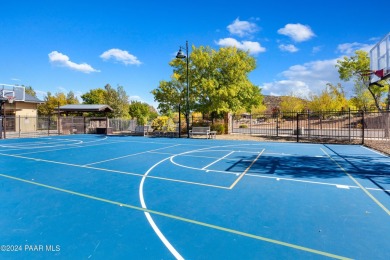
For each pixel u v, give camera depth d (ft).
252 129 112.98
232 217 17.35
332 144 63.00
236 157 43.45
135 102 191.31
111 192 23.38
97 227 15.83
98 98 208.85
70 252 12.88
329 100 156.56
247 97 90.33
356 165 35.81
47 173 31.55
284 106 184.44
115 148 57.36
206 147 58.34
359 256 12.42
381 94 89.86
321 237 14.38
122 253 12.78
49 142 71.77
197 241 14.01
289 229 15.44
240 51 90.02
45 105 177.17
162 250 13.07
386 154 45.32
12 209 18.94
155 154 47.67
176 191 23.67
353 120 131.13
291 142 68.03
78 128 111.04
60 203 20.33
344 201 20.59
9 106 102.68
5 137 84.79
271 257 12.34
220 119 100.63
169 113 95.96
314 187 24.84
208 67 84.64
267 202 20.42
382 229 15.39
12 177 29.40
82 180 27.99
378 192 23.09
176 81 89.81
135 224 16.28
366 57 83.56
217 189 24.27
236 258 12.27
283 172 31.65
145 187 25.08
